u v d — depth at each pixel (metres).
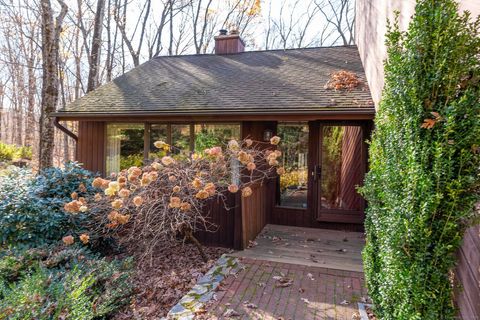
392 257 1.71
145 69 8.16
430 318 1.46
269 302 2.97
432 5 1.58
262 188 5.77
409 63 1.66
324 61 7.08
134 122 6.38
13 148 14.17
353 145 5.84
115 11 13.54
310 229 5.79
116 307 2.81
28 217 3.94
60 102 15.21
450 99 1.46
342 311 2.82
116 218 3.60
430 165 1.48
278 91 5.78
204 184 3.78
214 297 3.03
